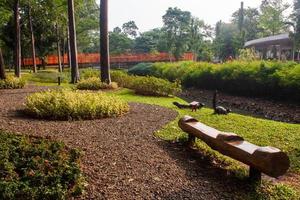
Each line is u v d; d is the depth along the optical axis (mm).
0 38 46531
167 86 18141
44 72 32656
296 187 5945
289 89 17266
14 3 28328
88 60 52625
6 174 5262
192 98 22188
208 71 24281
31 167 5527
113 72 24906
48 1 34875
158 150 7480
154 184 5613
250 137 9164
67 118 10500
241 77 20750
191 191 5418
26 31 47688
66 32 45562
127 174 5945
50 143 6879
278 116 15258
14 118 10289
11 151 6062
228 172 6273
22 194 4703
